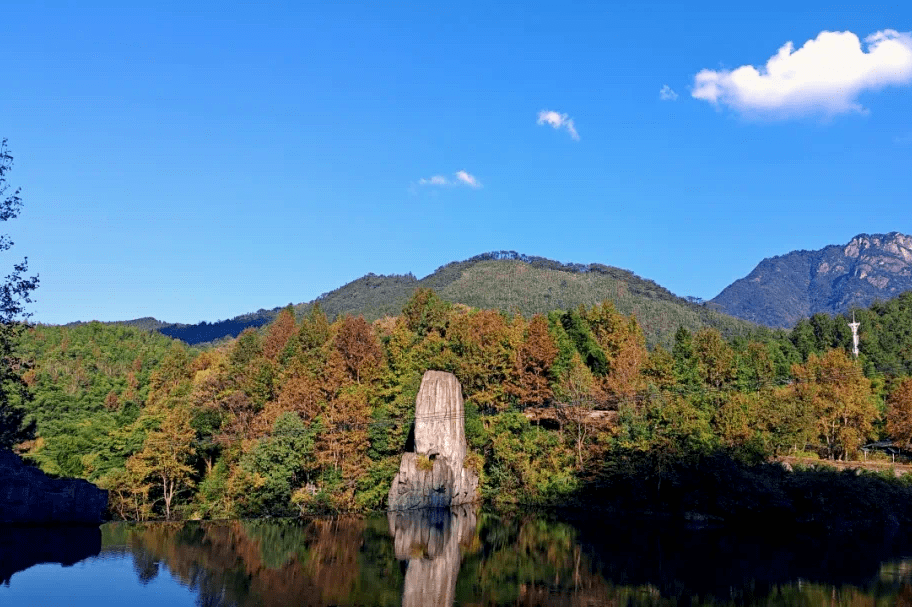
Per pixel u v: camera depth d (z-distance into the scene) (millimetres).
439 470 94375
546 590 52438
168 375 138500
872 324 182125
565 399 104625
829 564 62750
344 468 92062
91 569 51875
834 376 112812
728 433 94375
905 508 86875
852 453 106188
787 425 100938
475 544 70875
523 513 94062
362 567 58219
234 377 120375
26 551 56062
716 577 57031
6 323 37375
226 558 58688
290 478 91312
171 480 87062
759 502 84312
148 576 50906
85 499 67438
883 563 63469
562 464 102125
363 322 130000
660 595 51406
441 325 140875
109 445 92625
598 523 85938
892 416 106125
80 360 175000
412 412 102750
